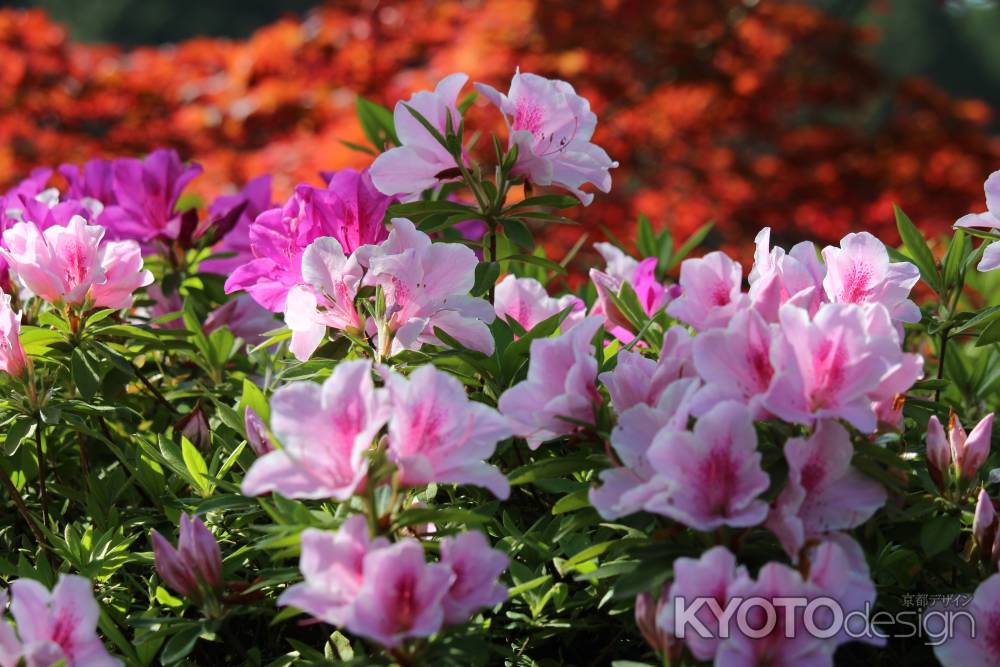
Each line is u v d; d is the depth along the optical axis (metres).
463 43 6.09
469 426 1.32
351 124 5.27
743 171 6.69
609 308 1.64
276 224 1.55
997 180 1.51
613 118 6.46
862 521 1.34
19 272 1.56
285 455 1.30
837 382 1.32
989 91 20.91
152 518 1.58
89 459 1.73
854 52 7.23
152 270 1.87
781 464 1.35
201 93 6.20
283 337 1.56
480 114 5.46
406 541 1.28
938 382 1.50
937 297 1.73
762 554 1.35
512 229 1.57
